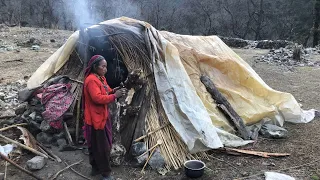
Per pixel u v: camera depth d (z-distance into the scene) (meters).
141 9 40.91
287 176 4.39
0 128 5.73
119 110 4.96
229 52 7.01
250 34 40.25
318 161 4.90
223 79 6.31
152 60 5.55
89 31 5.57
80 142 5.25
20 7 41.03
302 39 34.62
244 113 5.97
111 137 4.33
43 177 4.44
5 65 12.13
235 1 40.72
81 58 5.79
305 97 8.31
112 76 5.64
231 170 4.66
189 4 43.47
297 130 6.06
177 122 5.08
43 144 5.26
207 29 41.72
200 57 6.21
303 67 12.42
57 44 18.73
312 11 34.69
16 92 8.27
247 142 5.44
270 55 14.66
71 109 5.30
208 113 5.58
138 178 4.45
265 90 6.44
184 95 5.32
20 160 4.84
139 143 4.82
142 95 5.27
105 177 4.27
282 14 38.12
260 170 4.67
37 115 5.55
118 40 5.62
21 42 18.73
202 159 4.95
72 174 4.55
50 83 5.60
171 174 4.55
